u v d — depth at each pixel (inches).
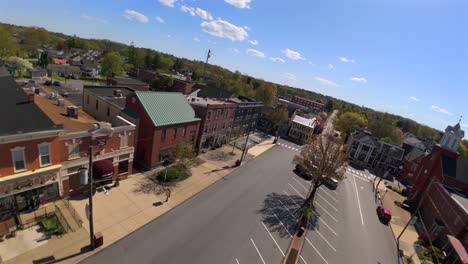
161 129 1419.8
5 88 1005.8
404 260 1195.3
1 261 732.0
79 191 1095.6
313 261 1027.3
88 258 801.6
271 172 1865.2
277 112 2984.7
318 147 1583.4
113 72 4335.6
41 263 750.5
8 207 896.3
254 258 965.8
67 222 927.7
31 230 863.7
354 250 1174.3
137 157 1473.9
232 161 1894.7
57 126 944.9
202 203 1252.5
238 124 2384.4
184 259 883.4
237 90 4069.9
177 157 1455.5
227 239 1035.3
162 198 1214.9
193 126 1696.6
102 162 1127.0
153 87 3654.0
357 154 2844.5
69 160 1026.1
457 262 1131.3
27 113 925.2
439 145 1927.9
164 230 1003.3
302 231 1176.2
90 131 1074.7
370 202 1781.5
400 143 3878.0
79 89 3238.2
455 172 1745.8
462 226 1252.5
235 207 1285.7
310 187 1761.8
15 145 842.8
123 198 1146.0
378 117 5191.9
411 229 1526.8
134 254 856.3
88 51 7859.3
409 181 2431.1
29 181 903.7
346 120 4065.0
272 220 1249.4
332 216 1434.5
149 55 5979.3
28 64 3941.9
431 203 1678.2
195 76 5447.8
